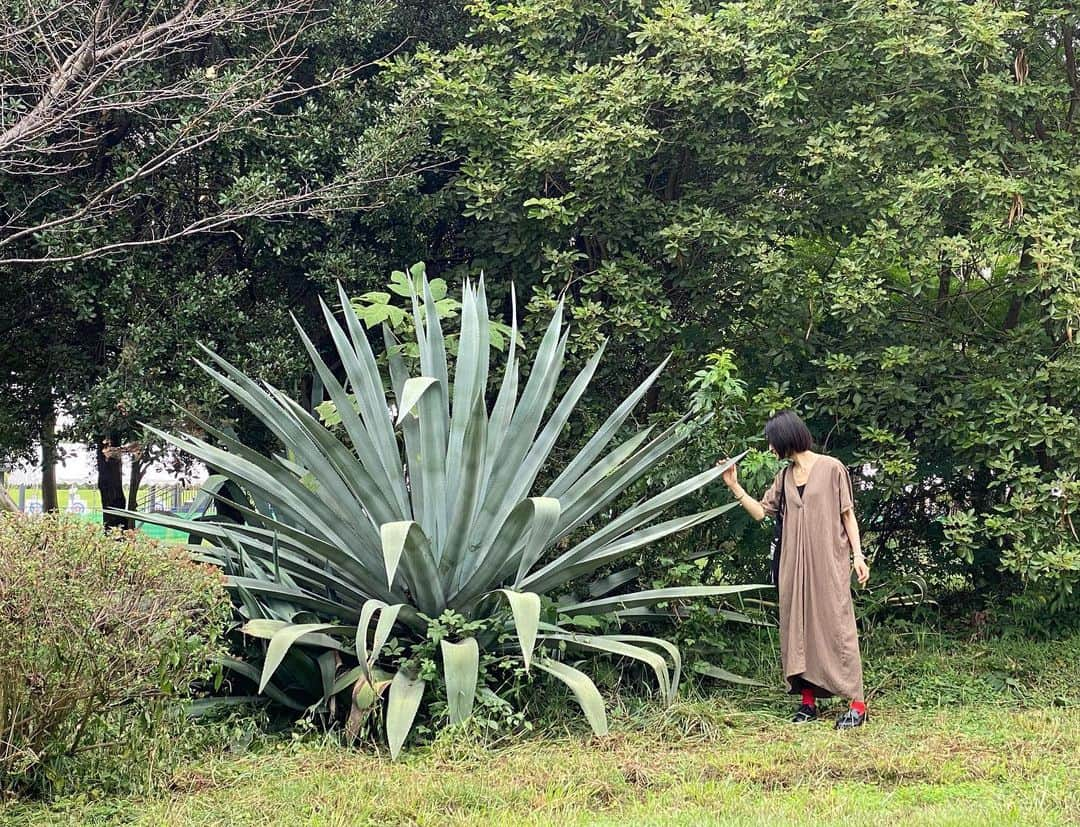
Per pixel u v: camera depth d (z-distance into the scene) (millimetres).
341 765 4613
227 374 7898
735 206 7836
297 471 6801
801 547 5629
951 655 6793
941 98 6949
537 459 6203
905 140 6996
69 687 4012
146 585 4133
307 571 6031
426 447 5855
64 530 4086
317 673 5625
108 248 6828
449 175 8656
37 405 8852
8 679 3928
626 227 7641
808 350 7582
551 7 7938
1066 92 7273
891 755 4648
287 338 8164
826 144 7012
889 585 7402
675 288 7820
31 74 7004
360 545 5820
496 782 4297
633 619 6637
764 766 4531
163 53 7840
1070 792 4090
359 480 5570
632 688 6129
